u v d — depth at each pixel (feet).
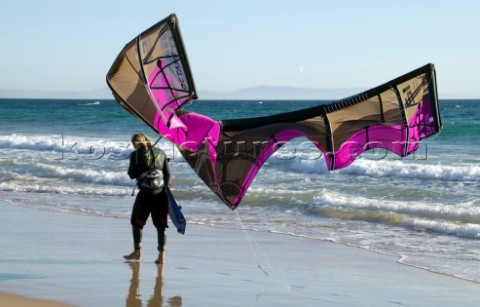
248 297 28.09
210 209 55.06
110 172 75.66
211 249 39.09
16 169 80.84
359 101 25.75
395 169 71.67
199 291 28.94
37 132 143.33
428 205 51.90
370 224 47.70
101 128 153.79
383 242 41.45
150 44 25.89
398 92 25.34
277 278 31.81
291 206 54.75
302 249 39.34
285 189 63.82
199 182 68.54
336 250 39.14
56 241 40.45
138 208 33.86
